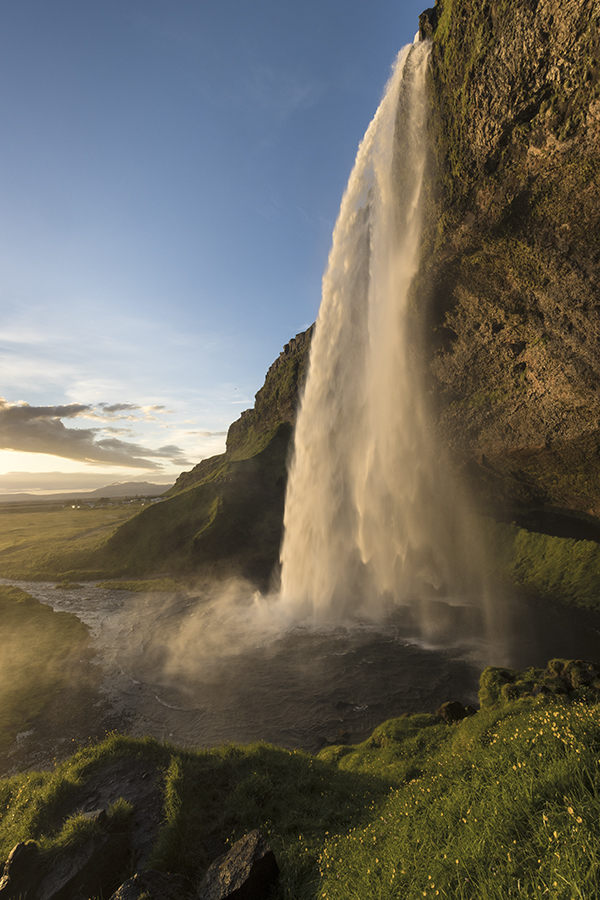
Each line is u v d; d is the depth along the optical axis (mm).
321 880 6902
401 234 45062
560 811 5039
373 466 72500
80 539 96188
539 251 35188
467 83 29750
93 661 39188
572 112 26234
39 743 26047
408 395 62625
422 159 38188
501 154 30812
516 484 65812
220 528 80938
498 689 20375
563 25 24031
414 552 71438
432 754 15992
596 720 6992
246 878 6883
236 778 12180
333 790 12336
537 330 43219
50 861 8102
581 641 39156
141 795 10766
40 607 55312
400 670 35250
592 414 46000
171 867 8469
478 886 4438
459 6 29250
